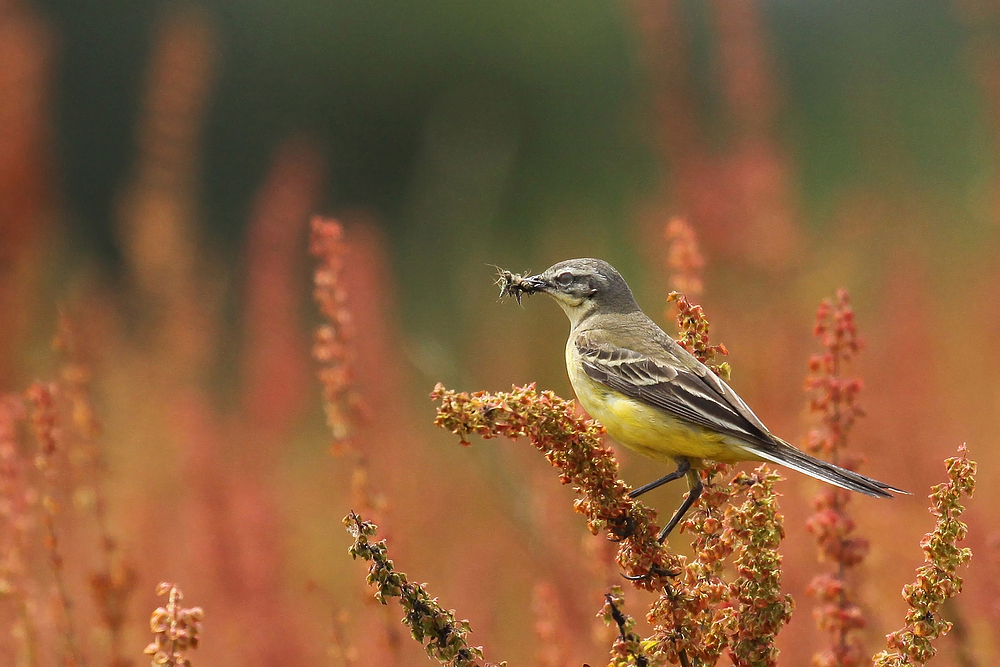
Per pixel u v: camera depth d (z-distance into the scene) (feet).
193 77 57.16
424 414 57.47
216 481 38.09
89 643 32.22
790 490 36.55
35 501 29.09
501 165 69.46
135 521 39.17
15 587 28.22
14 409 30.07
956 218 71.67
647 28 52.80
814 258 55.52
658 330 32.63
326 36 116.88
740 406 27.68
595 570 28.91
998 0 56.59
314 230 30.66
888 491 22.45
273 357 50.08
